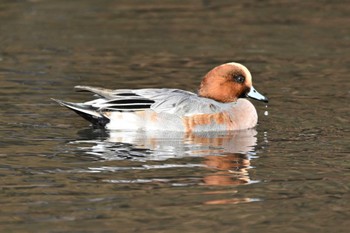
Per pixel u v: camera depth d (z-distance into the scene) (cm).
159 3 2764
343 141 1391
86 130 1455
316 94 1744
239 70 1545
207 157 1298
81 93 1719
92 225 991
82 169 1216
